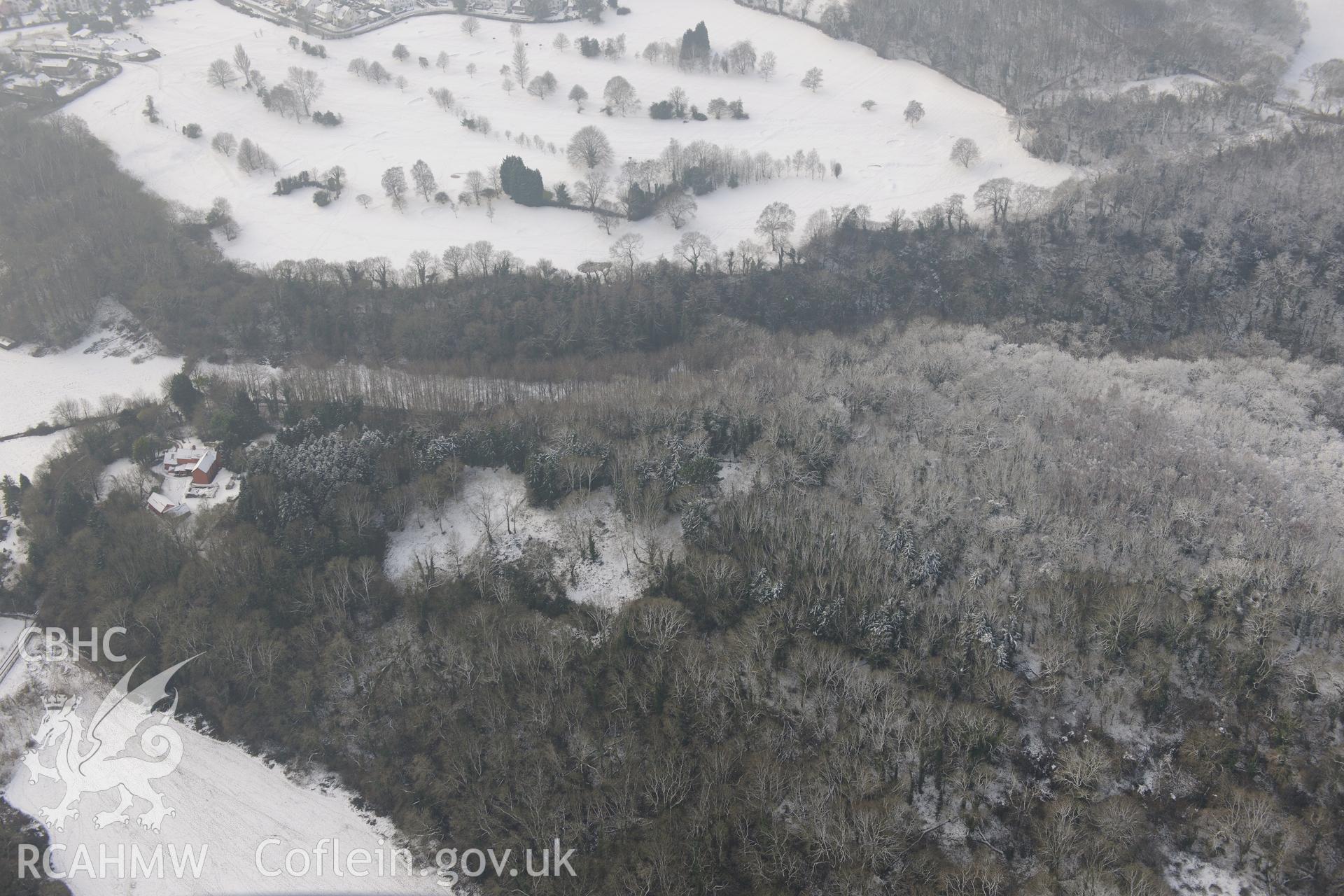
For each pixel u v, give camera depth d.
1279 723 195.12
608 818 188.25
